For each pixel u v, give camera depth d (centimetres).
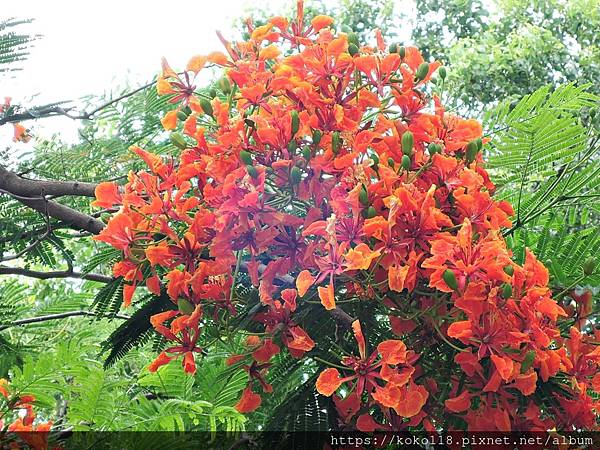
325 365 162
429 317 153
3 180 250
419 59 174
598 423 166
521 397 155
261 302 160
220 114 169
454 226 152
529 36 780
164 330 158
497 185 201
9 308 287
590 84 215
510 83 770
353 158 157
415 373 155
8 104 307
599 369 157
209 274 159
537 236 203
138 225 168
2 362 253
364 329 162
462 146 171
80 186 254
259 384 177
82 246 470
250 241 159
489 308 144
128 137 315
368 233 148
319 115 165
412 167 164
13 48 271
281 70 169
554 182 196
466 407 148
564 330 169
